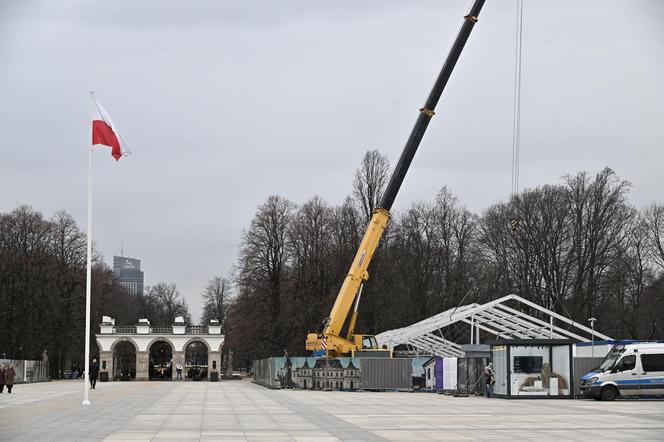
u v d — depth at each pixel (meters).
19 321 101.44
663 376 45.69
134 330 110.38
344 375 62.25
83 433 25.97
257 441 23.48
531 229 89.75
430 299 98.31
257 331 99.75
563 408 38.69
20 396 52.66
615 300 89.69
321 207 102.81
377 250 96.56
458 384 53.50
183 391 63.84
